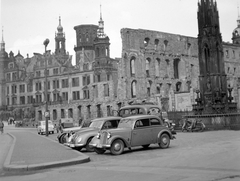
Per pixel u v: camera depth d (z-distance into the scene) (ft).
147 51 264.11
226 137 90.63
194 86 280.92
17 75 428.15
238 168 41.91
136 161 53.83
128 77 253.65
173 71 277.23
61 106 310.24
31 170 48.78
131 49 256.32
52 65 379.14
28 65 439.63
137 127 67.62
